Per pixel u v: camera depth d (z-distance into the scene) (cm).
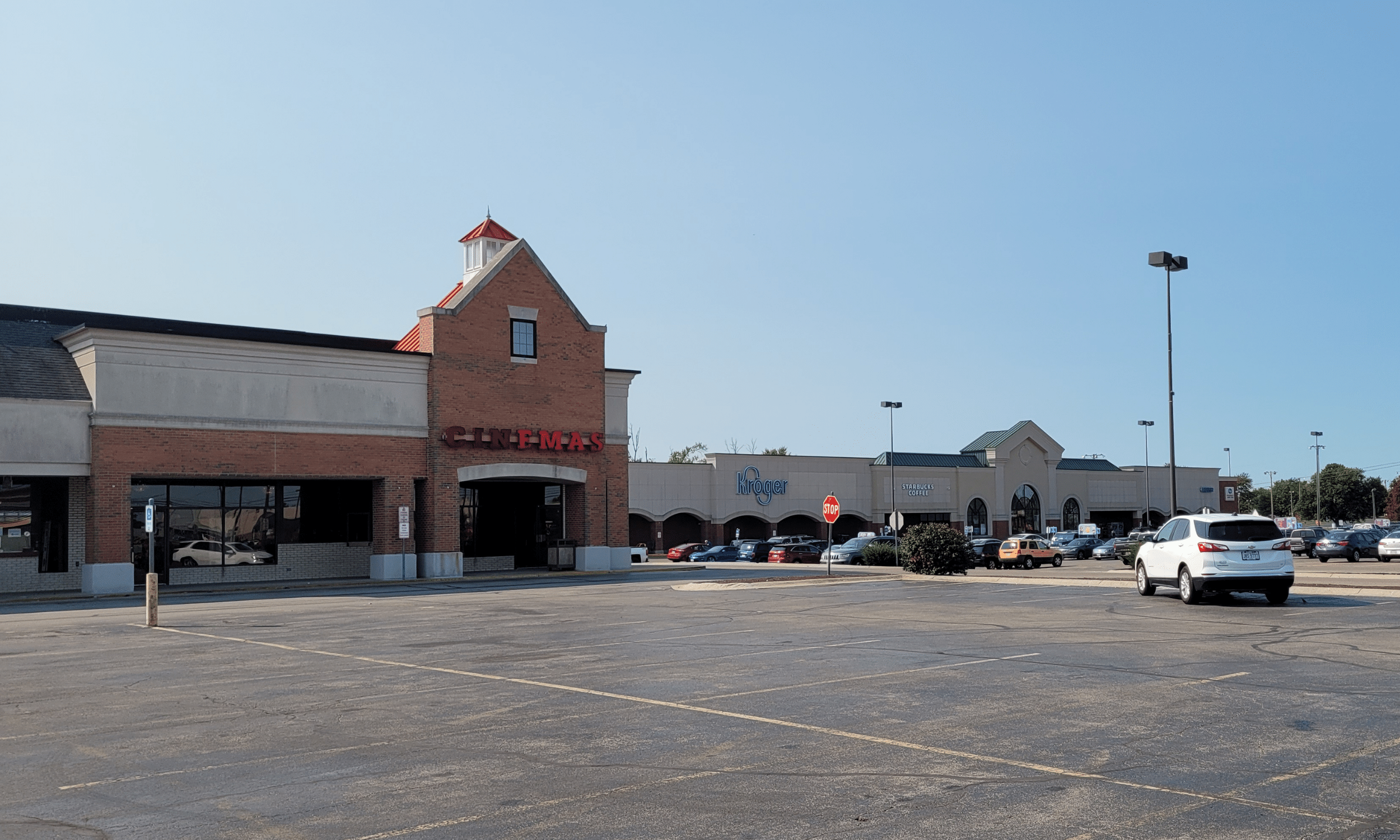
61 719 1170
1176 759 905
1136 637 1745
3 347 3431
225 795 839
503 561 4497
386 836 723
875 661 1516
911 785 834
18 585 3412
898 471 8262
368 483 4134
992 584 3397
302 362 3712
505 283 4203
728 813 764
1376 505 14650
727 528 7650
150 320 4244
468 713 1166
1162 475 9981
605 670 1477
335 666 1572
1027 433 8950
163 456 3409
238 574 3869
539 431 4256
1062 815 746
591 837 713
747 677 1385
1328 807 759
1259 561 2295
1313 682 1269
